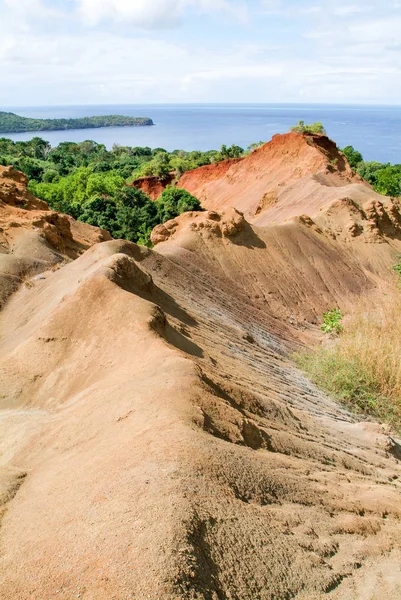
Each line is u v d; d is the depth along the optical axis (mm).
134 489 8602
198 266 38031
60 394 16500
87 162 126625
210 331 24234
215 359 19141
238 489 9430
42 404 16406
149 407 11789
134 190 67750
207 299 31062
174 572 6785
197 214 44406
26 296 27859
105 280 19578
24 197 41531
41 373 17500
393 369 23906
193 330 22188
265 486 10094
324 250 46500
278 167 78188
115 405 13023
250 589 7426
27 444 13594
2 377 17656
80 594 6836
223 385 14648
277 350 28984
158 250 39344
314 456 14078
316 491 11281
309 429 16531
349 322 34094
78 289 19625
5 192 40250
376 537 10625
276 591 7703
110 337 17453
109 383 14945
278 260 42844
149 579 6695
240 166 84812
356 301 42156
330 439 16734
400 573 9336
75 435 12852
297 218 48188
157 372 13914
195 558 7152
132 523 7781
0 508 10664
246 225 43594
